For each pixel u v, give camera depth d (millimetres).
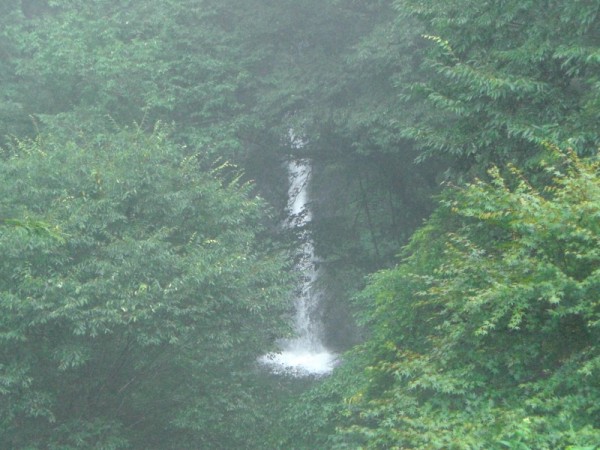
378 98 29000
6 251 18016
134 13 30875
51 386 20453
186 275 19781
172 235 21812
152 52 29141
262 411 23781
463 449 9008
